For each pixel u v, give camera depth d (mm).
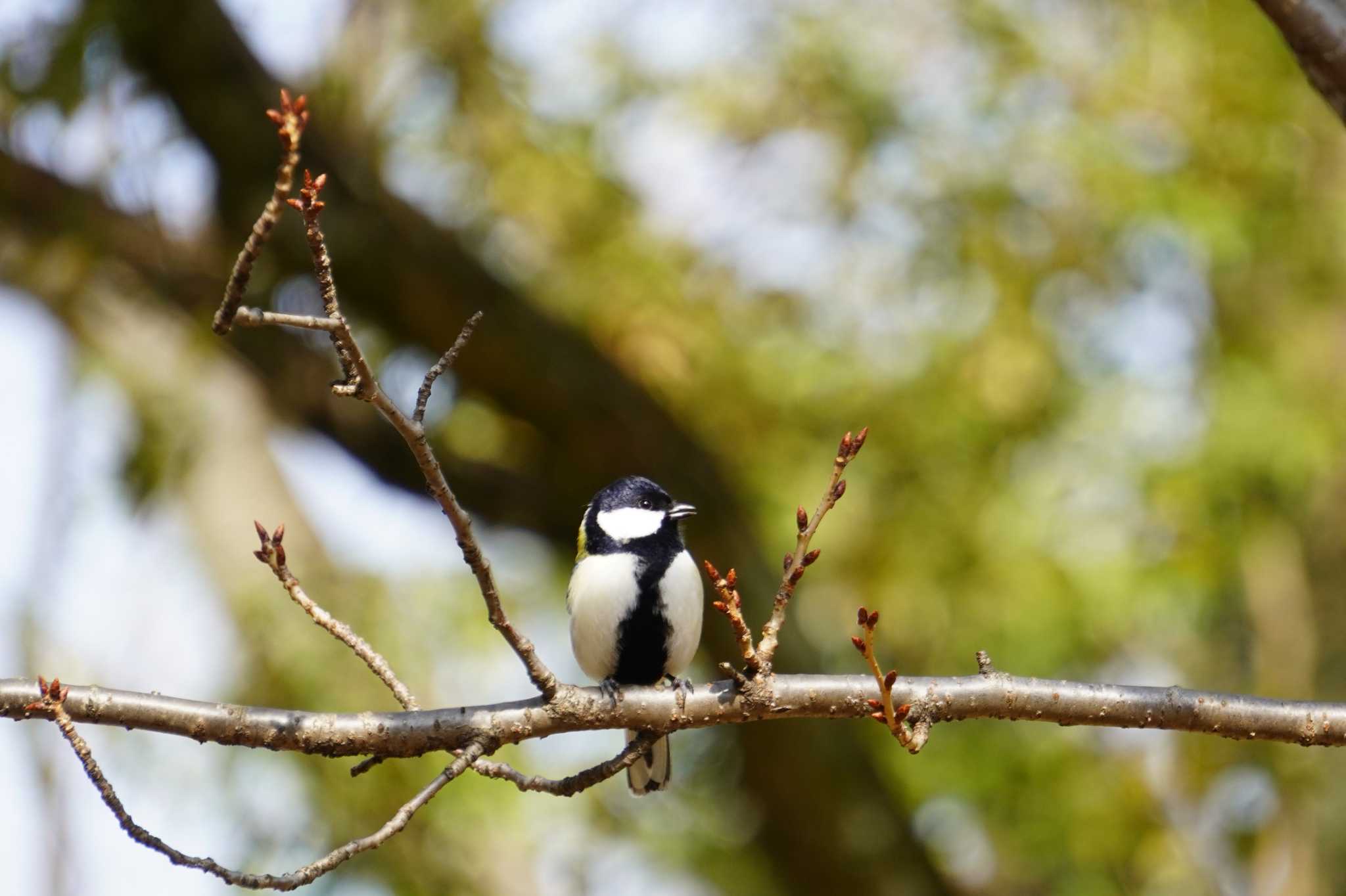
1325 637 13836
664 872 15484
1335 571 13898
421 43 13523
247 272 3943
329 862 4520
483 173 13859
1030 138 13789
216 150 11766
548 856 14773
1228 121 13898
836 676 5617
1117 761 14516
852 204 14078
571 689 5379
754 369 14297
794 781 12867
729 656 12789
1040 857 14195
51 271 13219
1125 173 13477
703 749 14250
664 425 12781
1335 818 13680
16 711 4996
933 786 14273
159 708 5082
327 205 11789
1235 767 15078
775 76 14383
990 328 13797
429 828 13281
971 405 13945
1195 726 5641
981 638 13945
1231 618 16750
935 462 14141
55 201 12016
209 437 15609
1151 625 14797
